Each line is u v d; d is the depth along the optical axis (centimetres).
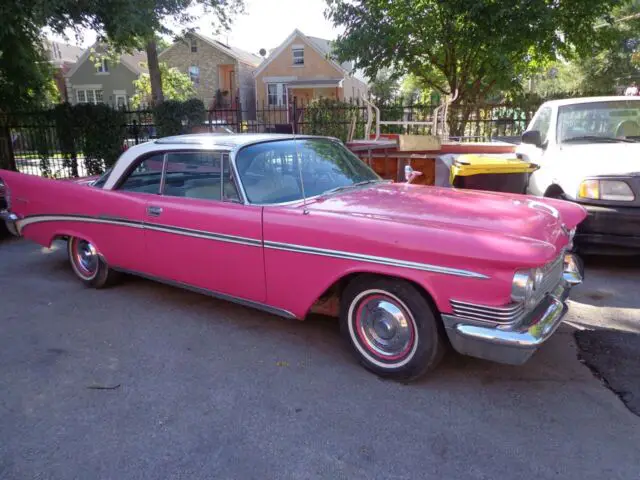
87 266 522
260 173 397
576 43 1303
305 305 356
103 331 421
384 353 337
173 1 1295
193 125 1373
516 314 289
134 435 282
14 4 936
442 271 296
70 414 303
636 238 512
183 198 423
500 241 287
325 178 419
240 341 400
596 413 299
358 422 292
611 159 546
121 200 462
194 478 248
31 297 502
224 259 393
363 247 321
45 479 247
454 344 306
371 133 977
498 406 307
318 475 249
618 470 251
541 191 631
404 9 1257
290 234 352
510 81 1377
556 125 643
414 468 253
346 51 1382
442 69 1448
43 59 1352
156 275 452
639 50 2409
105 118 1359
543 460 259
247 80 3959
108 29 1095
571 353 375
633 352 375
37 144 1423
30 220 549
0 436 282
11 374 350
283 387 331
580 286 520
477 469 252
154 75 1862
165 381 340
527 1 1166
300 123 1342
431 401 312
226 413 302
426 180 761
